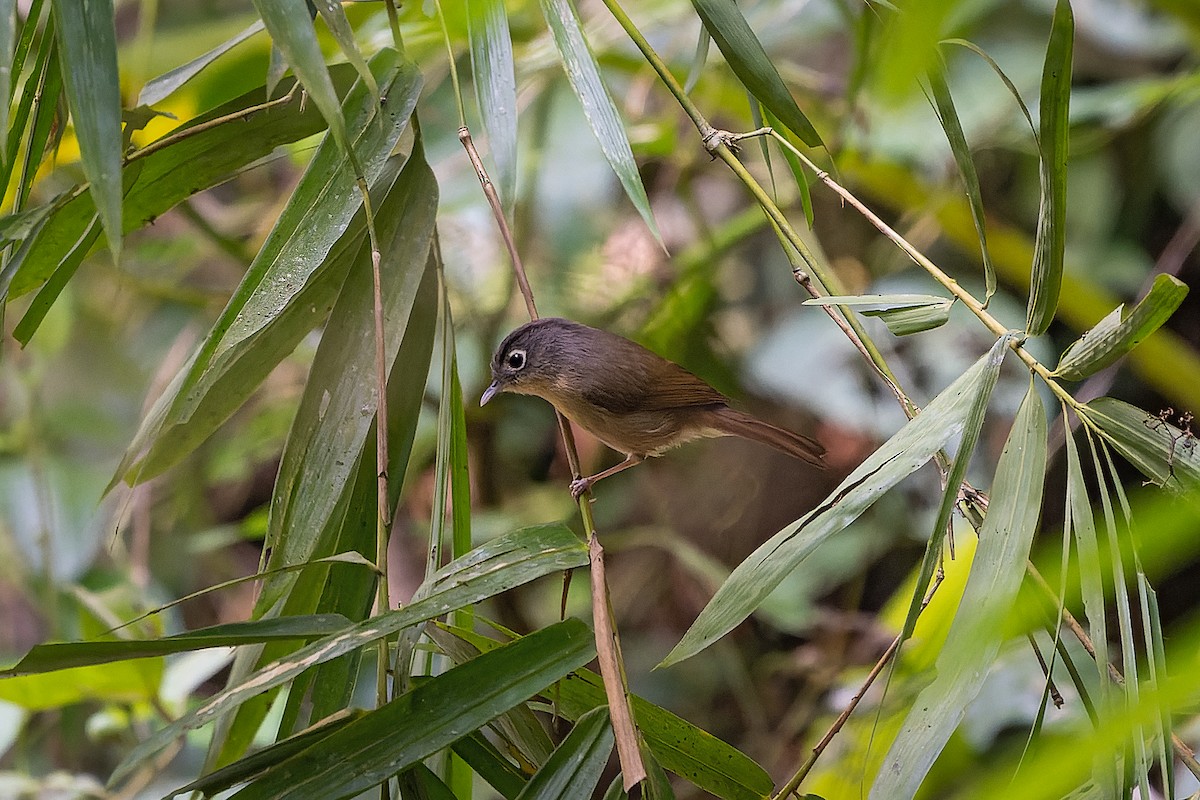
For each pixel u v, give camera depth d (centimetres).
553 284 1088
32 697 769
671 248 1142
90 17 416
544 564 445
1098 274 1064
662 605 1195
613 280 1098
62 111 567
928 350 1075
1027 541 410
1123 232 1096
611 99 532
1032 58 1042
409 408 546
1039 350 1053
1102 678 398
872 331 1084
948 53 1006
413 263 533
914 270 1112
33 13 513
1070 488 421
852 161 964
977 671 393
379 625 412
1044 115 428
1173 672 398
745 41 538
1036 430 429
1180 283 390
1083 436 1018
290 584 512
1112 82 1100
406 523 1189
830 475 1171
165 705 841
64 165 849
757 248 1182
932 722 392
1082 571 408
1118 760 391
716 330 1118
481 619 519
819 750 439
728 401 874
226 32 868
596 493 1203
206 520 1191
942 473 520
